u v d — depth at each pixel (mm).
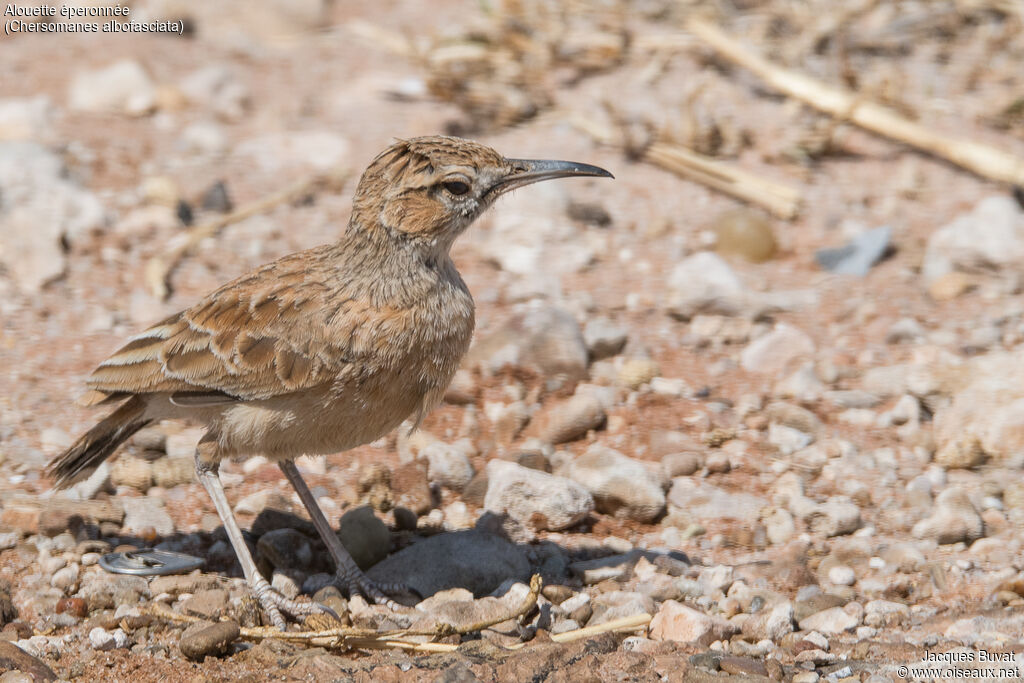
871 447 11391
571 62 18047
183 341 9070
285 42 19953
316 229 14906
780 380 12406
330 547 9477
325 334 8664
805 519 10383
